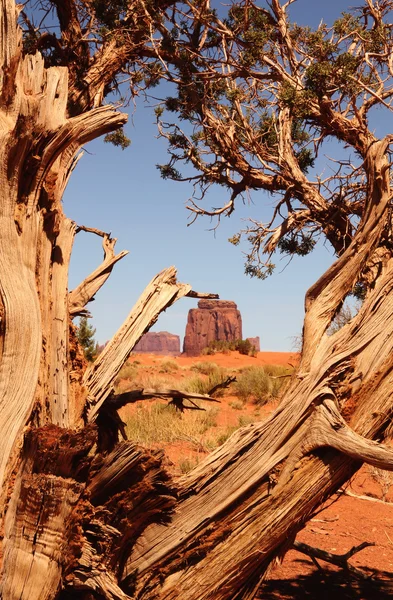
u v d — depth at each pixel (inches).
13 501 139.6
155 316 184.5
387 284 166.6
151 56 240.4
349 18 234.7
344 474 161.5
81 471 145.4
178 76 246.1
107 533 145.3
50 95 155.6
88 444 139.8
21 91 152.9
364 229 171.2
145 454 149.0
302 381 162.4
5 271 151.5
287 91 212.4
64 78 161.5
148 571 158.1
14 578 136.5
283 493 158.6
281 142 240.7
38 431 141.9
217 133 248.4
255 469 159.5
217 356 1770.4
